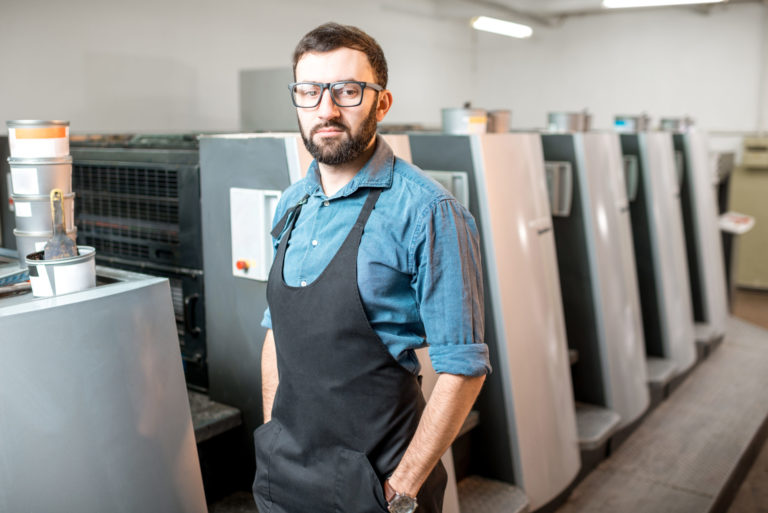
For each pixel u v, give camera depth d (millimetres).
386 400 1259
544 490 2545
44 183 1532
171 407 1560
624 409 3236
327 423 1285
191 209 2150
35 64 3723
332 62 1174
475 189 2328
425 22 7324
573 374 3234
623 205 3324
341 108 1190
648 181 3781
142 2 4281
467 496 2400
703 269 4570
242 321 2072
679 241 4082
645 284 3928
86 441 1378
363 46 1195
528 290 2477
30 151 1515
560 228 3115
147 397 1496
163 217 2256
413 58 7219
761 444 3598
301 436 1324
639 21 7871
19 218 1561
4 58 3574
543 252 2586
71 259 1376
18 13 3609
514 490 2449
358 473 1262
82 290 1407
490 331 2412
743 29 7320
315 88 1194
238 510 2066
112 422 1423
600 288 3086
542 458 2531
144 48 4332
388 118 6945
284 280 1325
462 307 1201
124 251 2404
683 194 4512
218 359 2168
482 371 1206
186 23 4605
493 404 2471
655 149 3826
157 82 4449
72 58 3908
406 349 1269
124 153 2318
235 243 2010
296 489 1341
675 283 3984
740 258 7320
